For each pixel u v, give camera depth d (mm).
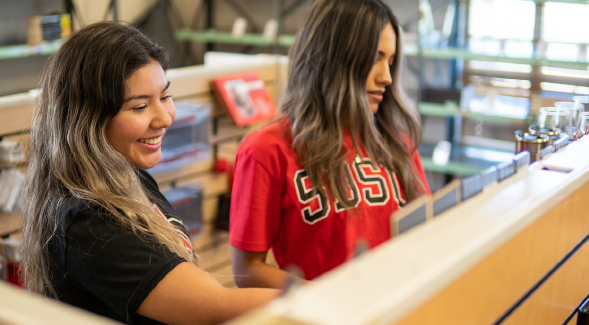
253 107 3271
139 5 6348
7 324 563
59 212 1028
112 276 975
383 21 1456
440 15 5031
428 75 5211
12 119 2246
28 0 4703
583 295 1278
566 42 4422
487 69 4941
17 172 2258
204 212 3248
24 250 1147
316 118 1470
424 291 601
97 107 1054
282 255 1549
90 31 1085
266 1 6480
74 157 1044
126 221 1008
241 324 527
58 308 586
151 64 1112
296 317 526
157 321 1025
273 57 3645
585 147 1229
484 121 5148
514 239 840
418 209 757
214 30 6875
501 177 986
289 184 1451
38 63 4852
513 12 4707
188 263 1014
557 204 989
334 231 1458
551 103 4398
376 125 1685
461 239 715
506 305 863
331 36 1448
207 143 3098
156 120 1133
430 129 5367
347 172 1468
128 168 1085
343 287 580
